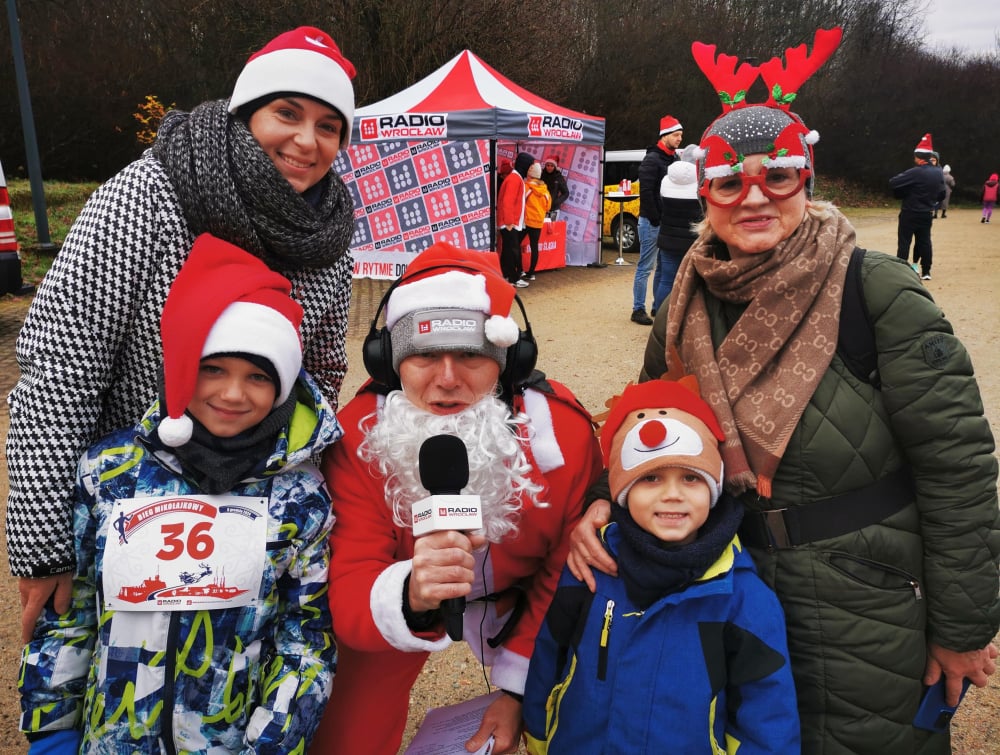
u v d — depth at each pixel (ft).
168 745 4.83
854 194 126.72
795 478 5.32
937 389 5.03
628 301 32.68
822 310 5.24
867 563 5.27
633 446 5.41
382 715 6.08
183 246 5.34
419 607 4.83
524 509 5.65
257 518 5.00
